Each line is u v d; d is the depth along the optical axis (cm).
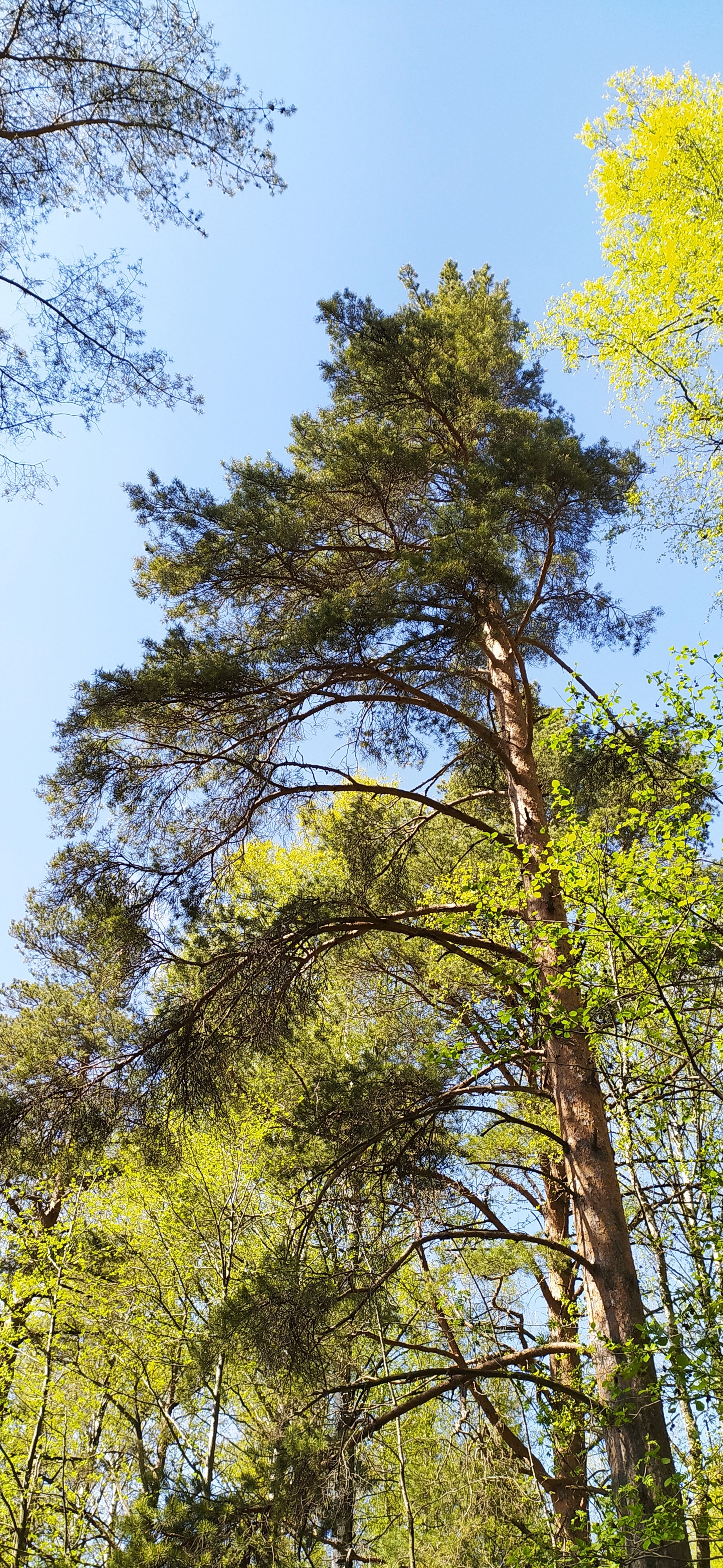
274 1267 829
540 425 991
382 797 1155
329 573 1011
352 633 816
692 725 687
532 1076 1032
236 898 980
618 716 724
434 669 868
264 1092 1148
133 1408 1159
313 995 910
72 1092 836
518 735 1014
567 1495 848
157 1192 1192
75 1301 1127
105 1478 1145
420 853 1245
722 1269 642
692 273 976
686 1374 591
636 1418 657
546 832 883
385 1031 1115
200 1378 1003
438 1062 790
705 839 728
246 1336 786
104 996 866
